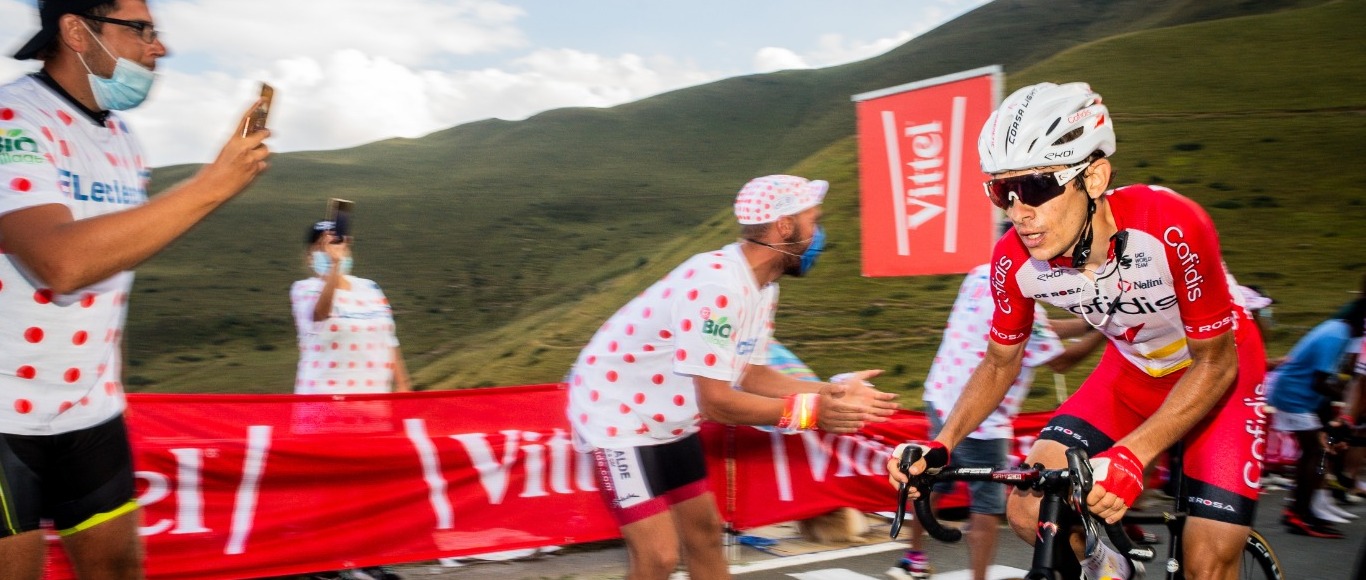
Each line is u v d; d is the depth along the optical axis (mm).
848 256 19375
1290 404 4949
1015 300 2229
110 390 2117
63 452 1995
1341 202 21297
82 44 1824
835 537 4527
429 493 3775
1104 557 1948
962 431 2238
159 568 3297
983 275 3469
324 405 3705
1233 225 20703
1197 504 2250
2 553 1840
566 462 4062
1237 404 2287
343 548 3611
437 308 35625
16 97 1780
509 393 4047
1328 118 26234
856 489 4574
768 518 4320
